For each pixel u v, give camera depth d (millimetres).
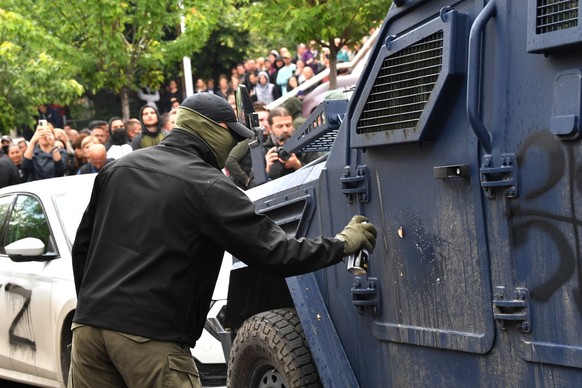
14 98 19188
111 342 4684
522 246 4395
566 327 4223
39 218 9562
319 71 20297
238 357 6258
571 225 4164
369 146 5184
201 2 17844
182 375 4711
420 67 4879
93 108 28641
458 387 4840
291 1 13023
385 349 5305
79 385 4855
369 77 5188
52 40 17344
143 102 27797
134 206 4773
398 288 5156
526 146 4344
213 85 26172
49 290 8953
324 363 5582
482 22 4480
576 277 4156
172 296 4699
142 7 17625
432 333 4938
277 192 6195
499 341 4566
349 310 5555
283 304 6512
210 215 4695
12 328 9398
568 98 4129
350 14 12867
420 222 4969
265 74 21172
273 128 10047
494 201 4520
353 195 5430
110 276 4746
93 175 10164
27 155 14000
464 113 4672
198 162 4844
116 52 17797
